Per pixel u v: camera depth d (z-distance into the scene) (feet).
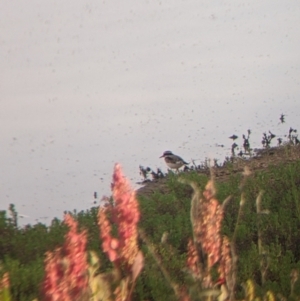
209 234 30.25
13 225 61.21
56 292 25.44
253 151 92.12
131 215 26.21
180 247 57.21
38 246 56.85
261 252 47.34
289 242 56.13
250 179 69.46
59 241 57.16
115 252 26.13
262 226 57.77
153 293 44.32
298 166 72.13
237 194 64.90
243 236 56.08
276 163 84.12
